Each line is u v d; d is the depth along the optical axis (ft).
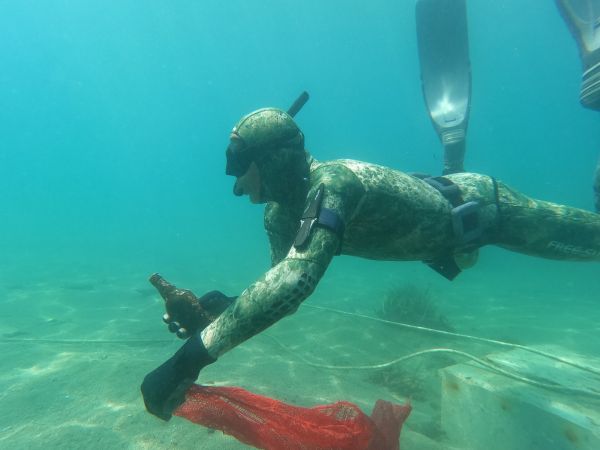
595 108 9.14
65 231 118.32
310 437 6.63
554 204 8.17
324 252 4.79
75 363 14.69
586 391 10.00
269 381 13.28
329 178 5.66
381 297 36.24
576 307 33.32
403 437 10.72
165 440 9.34
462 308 33.01
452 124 13.60
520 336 24.31
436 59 15.30
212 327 4.51
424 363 18.56
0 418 10.77
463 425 11.43
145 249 74.95
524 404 9.80
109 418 10.42
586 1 9.28
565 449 8.95
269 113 6.26
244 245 92.68
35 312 26.02
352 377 15.88
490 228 7.78
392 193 6.43
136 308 27.48
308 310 26.66
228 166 6.43
